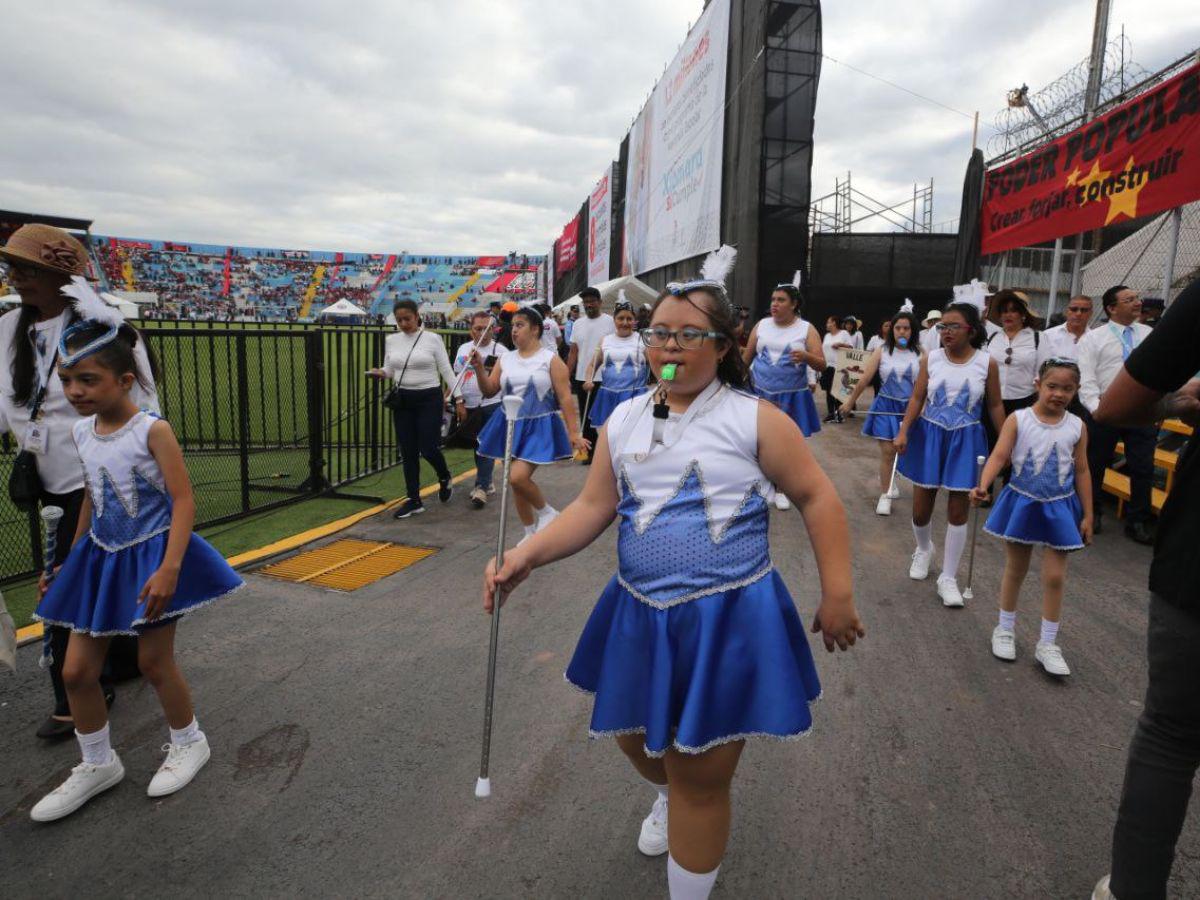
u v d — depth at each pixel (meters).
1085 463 3.64
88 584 2.63
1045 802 2.68
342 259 67.06
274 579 4.95
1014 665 3.79
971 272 11.59
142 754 2.99
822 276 18.19
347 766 2.90
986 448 4.66
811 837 2.50
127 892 2.29
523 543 1.95
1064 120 9.66
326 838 2.51
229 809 2.66
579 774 2.85
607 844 2.47
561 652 3.88
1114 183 8.20
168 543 2.61
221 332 6.23
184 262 62.09
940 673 3.68
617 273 29.31
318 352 7.16
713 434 1.76
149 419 2.62
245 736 3.11
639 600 1.80
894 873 2.34
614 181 30.05
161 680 2.72
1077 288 9.17
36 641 3.96
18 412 2.96
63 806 2.60
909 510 6.95
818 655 3.86
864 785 2.78
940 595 4.64
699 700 1.66
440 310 65.94
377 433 8.51
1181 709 1.82
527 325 5.45
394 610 4.43
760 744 3.05
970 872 2.34
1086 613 4.48
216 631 4.12
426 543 5.80
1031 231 9.95
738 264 15.22
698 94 17.42
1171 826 1.88
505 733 3.13
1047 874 2.33
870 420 6.79
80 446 2.63
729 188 15.77
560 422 5.59
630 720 1.79
